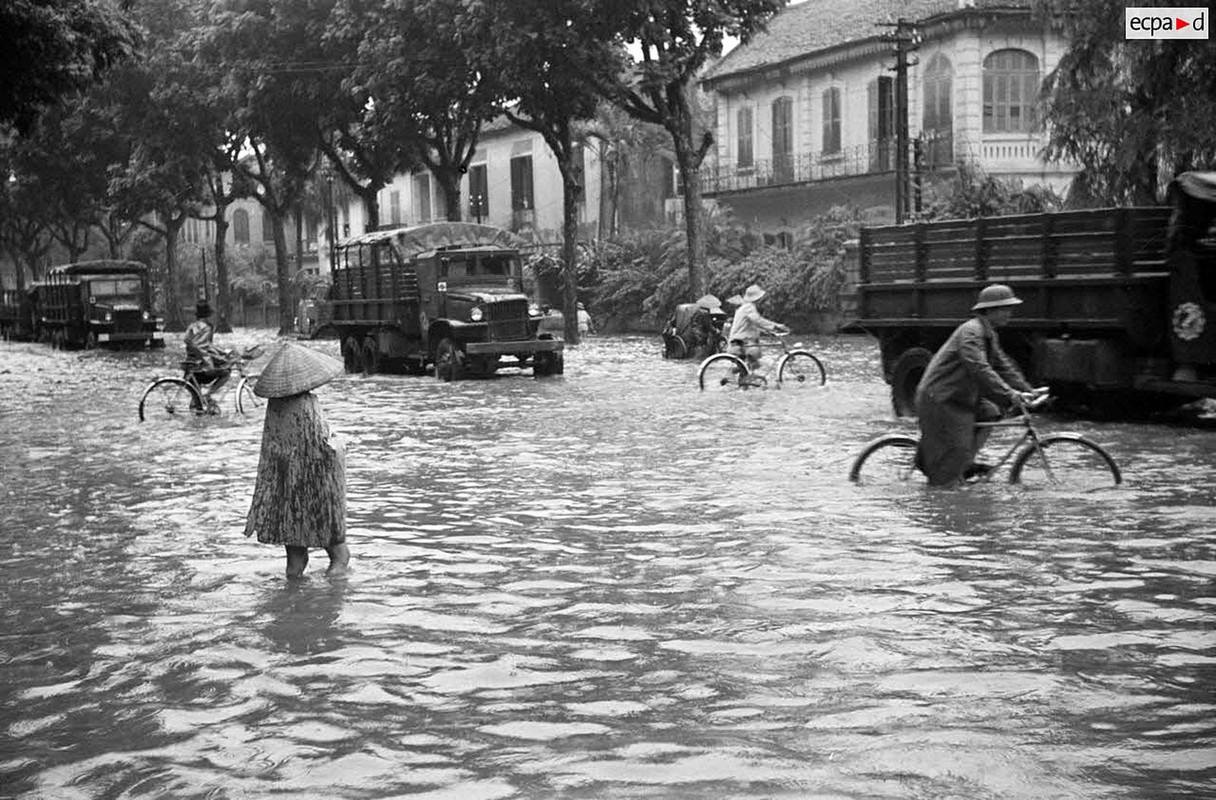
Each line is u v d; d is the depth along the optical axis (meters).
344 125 45.88
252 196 60.34
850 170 45.62
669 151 57.59
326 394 24.44
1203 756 4.92
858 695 5.73
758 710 5.56
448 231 28.78
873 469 12.14
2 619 7.62
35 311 59.06
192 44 47.06
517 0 33.97
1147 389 15.45
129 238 89.06
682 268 48.25
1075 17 24.06
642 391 22.97
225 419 20.56
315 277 75.94
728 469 12.91
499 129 64.94
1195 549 8.65
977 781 4.68
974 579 7.89
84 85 23.92
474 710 5.68
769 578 8.06
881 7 45.78
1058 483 11.35
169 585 8.41
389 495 11.88
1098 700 5.60
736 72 50.06
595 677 6.12
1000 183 36.81
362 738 5.36
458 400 22.39
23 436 18.28
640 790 4.68
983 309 11.15
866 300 19.00
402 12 37.41
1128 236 15.09
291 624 7.29
